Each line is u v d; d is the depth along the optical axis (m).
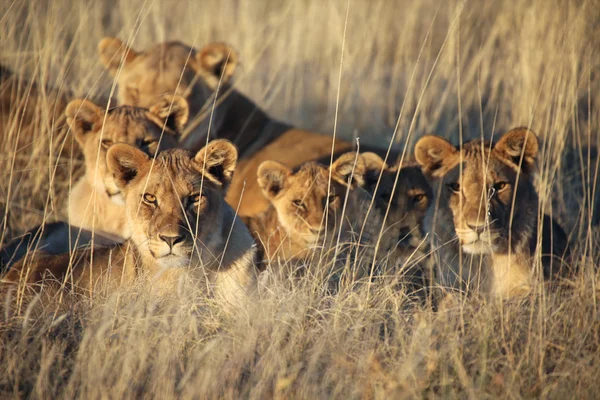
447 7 23.33
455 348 7.70
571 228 12.55
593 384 7.46
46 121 13.14
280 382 7.12
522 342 8.30
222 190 9.87
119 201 11.18
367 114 18.31
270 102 18.14
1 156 12.84
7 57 15.71
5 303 8.74
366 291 8.99
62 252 11.24
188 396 7.00
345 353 7.78
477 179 10.39
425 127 16.09
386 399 7.10
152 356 7.75
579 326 8.54
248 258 9.93
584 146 15.15
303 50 20.88
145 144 11.70
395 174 11.39
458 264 10.62
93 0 20.12
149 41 19.94
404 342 7.96
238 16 22.36
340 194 11.26
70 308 8.68
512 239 10.47
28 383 7.50
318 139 14.46
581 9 16.05
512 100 16.03
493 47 18.83
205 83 14.23
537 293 9.30
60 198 13.14
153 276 9.23
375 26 20.80
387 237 10.88
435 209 10.86
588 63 15.45
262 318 8.25
